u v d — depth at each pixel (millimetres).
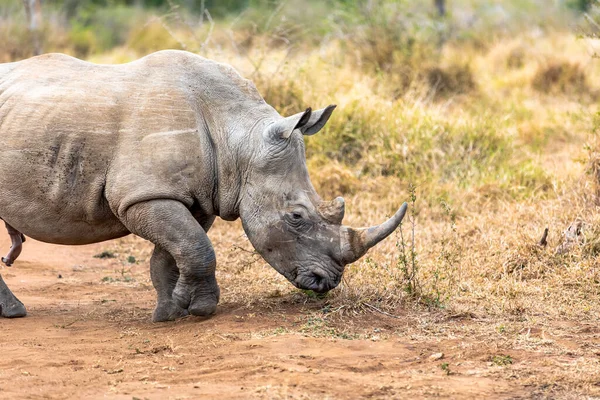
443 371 15086
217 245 27875
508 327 17797
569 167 32281
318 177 32344
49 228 18781
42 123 18281
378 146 33969
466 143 34750
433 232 26672
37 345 17141
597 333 17516
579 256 22281
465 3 70188
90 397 13773
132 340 17438
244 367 15195
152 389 14133
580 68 48250
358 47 46812
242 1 73000
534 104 44344
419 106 37281
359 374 14906
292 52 42500
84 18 70938
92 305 21406
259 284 22312
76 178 18203
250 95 19219
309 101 36031
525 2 68312
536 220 25688
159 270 19422
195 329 18016
